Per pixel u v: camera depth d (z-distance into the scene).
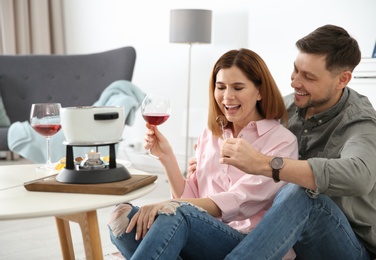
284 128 1.71
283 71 3.70
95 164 1.47
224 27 4.42
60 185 1.39
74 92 4.43
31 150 3.62
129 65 4.32
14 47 5.57
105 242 2.78
